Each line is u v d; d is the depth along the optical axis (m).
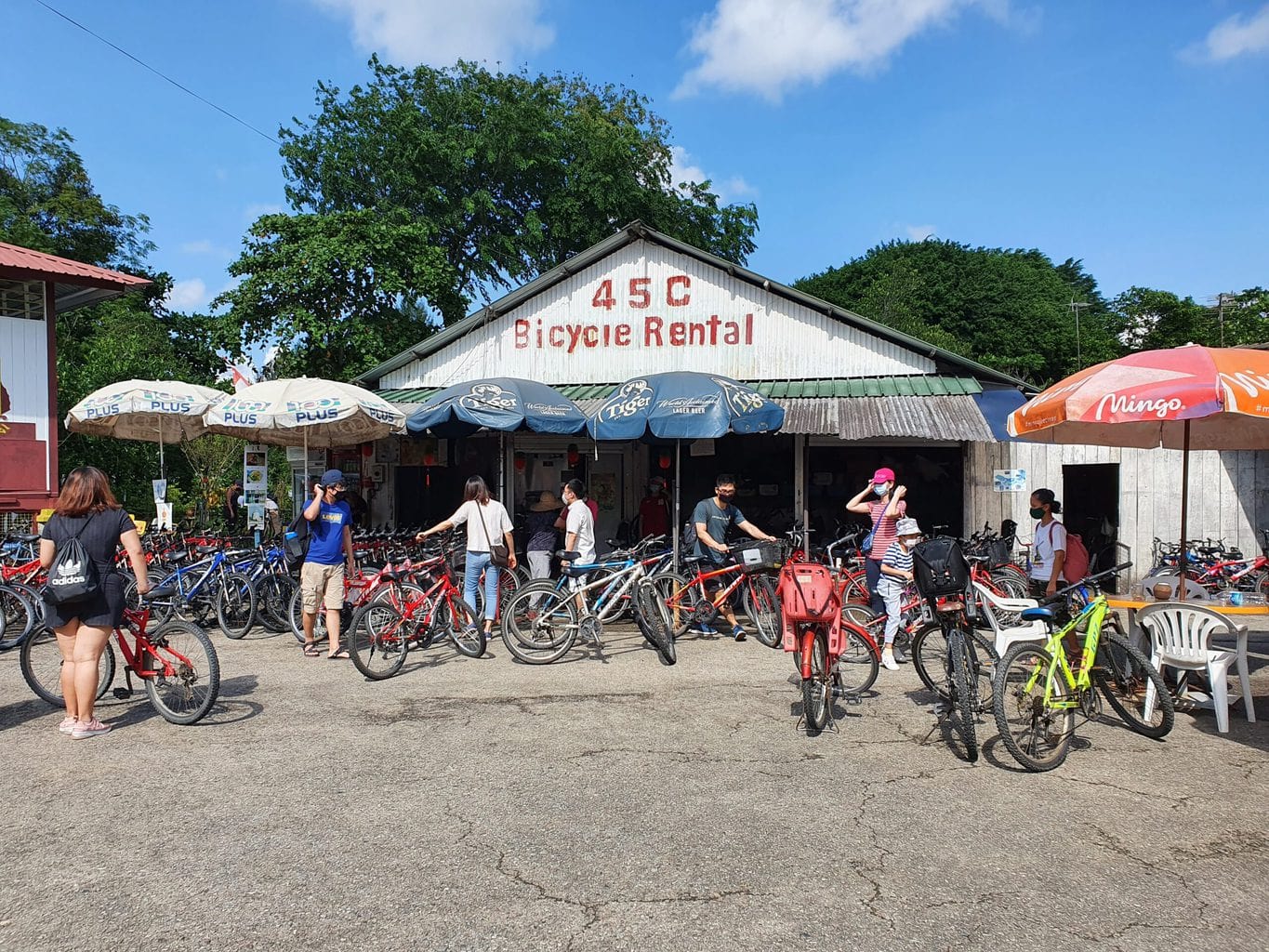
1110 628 6.84
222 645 8.94
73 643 5.65
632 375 14.46
